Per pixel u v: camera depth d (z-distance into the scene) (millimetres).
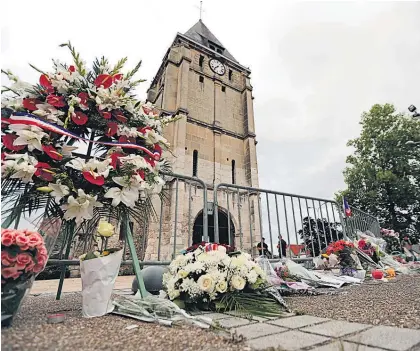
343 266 4012
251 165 19453
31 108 1848
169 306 1520
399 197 18812
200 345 1015
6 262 1159
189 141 17703
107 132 2074
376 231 9086
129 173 1960
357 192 20641
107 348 958
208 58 21500
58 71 1997
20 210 1764
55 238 1566
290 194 4551
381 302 1967
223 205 15180
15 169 1599
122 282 5871
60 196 1709
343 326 1326
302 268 3107
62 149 1860
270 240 4098
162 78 21047
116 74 2232
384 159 20344
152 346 992
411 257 10914
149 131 2240
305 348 993
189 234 3439
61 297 2600
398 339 1085
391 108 21453
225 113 20531
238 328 1329
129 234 2084
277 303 1868
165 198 2938
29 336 1063
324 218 4918
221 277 1869
